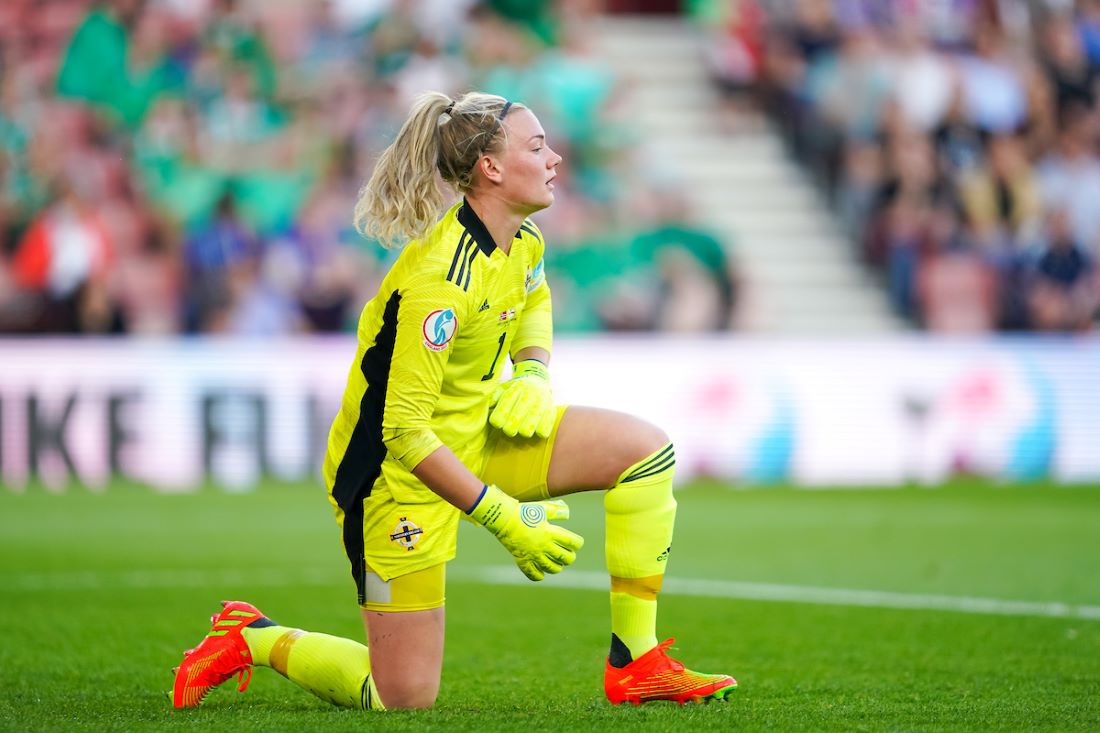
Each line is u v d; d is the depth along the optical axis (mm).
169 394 47656
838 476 50250
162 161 54281
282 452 48375
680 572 27391
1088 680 15484
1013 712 13000
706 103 64250
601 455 13305
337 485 13297
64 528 35812
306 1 58531
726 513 39781
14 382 46625
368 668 13367
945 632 19609
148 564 28734
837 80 60875
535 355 14297
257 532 34969
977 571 27156
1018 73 61469
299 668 13438
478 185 12961
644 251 55062
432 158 12742
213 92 55812
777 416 50031
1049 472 51531
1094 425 51844
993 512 39875
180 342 47875
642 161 59250
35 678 16172
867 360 50562
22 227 52219
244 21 57406
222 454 47906
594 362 49188
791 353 50188
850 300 57594
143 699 14484
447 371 13055
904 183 57781
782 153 62688
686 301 54625
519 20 60406
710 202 60625
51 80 55344
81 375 47125
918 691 14766
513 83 58938
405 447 12461
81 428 47125
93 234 51531
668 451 13383
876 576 26531
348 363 48844
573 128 58312
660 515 13305
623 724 11992
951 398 50969
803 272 58594
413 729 11695
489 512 12500
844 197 59500
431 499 12977
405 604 13055
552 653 18328
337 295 52469
